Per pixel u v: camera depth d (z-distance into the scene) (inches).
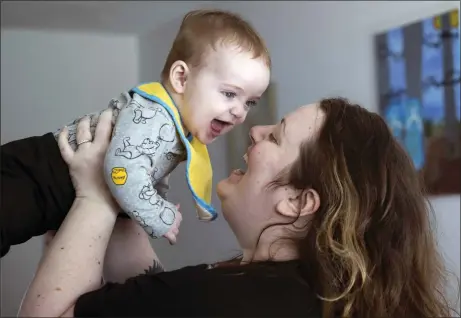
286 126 38.0
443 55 74.5
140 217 36.7
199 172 42.7
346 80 89.4
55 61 139.2
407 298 36.8
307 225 35.9
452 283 69.6
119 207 37.3
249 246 39.2
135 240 45.2
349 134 36.9
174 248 120.6
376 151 36.9
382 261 35.6
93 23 131.5
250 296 31.3
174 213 38.5
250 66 42.6
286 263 34.4
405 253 36.6
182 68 42.4
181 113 42.6
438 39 75.3
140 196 36.4
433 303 38.5
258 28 108.6
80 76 141.1
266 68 44.0
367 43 86.0
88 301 31.4
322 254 34.2
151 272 44.6
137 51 146.3
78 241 34.1
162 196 43.0
